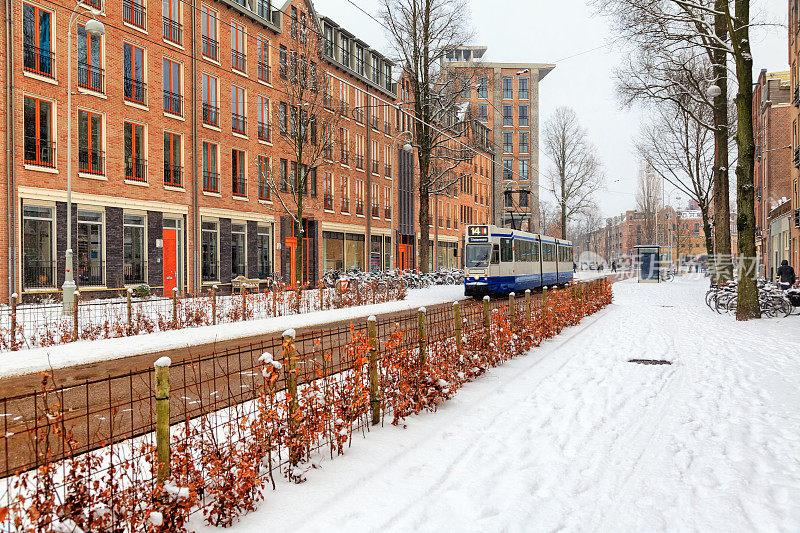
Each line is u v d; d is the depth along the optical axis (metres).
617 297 31.33
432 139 31.89
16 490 4.30
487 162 72.12
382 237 44.03
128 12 23.42
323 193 35.94
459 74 31.45
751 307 18.48
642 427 6.66
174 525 3.63
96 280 21.94
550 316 13.71
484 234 27.16
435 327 10.23
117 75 22.75
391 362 6.85
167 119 25.00
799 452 5.74
